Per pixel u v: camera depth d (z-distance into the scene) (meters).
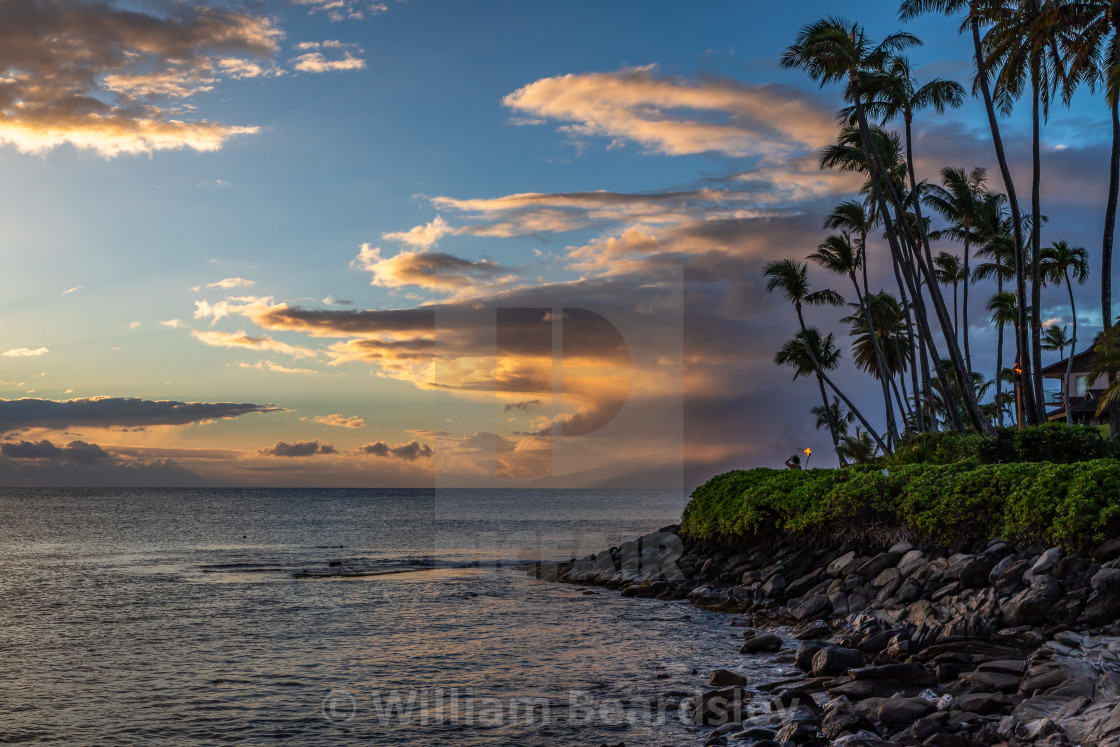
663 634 15.08
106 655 15.39
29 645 16.55
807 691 10.38
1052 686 8.44
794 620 15.71
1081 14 23.88
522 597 19.56
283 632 17.31
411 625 16.89
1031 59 25.03
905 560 15.02
